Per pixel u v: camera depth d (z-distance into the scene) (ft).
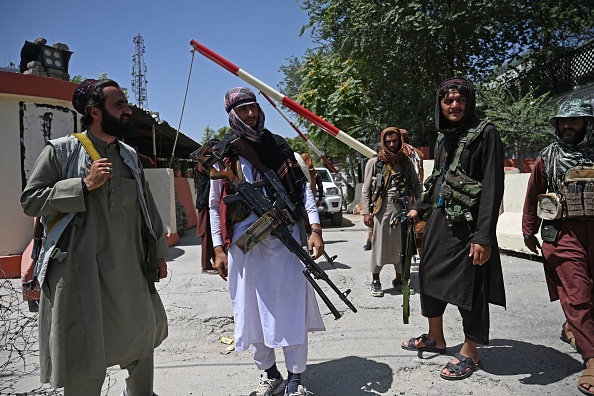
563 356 11.66
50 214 7.70
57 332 7.53
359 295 17.74
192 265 24.11
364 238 34.94
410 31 44.88
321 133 56.34
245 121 9.66
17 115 21.76
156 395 9.92
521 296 17.06
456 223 10.32
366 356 11.92
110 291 7.99
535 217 11.60
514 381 10.32
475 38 46.11
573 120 10.57
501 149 9.87
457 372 10.58
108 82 8.18
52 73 23.27
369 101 51.19
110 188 8.13
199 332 14.51
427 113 47.29
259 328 9.61
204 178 15.83
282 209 9.36
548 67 49.96
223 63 26.86
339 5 48.39
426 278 10.98
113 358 8.06
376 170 17.67
